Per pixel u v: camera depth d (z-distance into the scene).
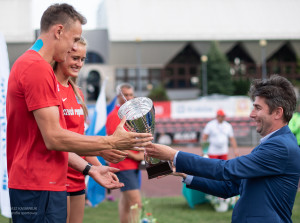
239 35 39.72
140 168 4.80
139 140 2.23
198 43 40.12
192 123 20.92
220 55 38.03
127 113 2.43
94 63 37.94
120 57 38.66
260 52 41.03
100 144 2.18
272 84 2.42
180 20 40.06
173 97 41.34
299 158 2.33
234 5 41.88
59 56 2.38
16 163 2.31
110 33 37.81
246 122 20.64
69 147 2.16
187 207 6.84
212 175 2.35
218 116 9.27
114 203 7.42
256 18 40.88
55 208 2.30
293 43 41.03
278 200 2.31
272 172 2.29
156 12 40.06
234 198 6.53
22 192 2.29
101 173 2.81
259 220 2.29
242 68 42.72
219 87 37.41
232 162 2.34
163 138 20.89
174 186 9.67
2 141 2.89
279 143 2.30
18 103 2.24
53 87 2.21
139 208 4.81
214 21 40.47
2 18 32.06
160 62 40.25
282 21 41.00
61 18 2.32
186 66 41.75
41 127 2.17
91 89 31.25
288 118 2.42
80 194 3.22
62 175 2.37
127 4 40.16
